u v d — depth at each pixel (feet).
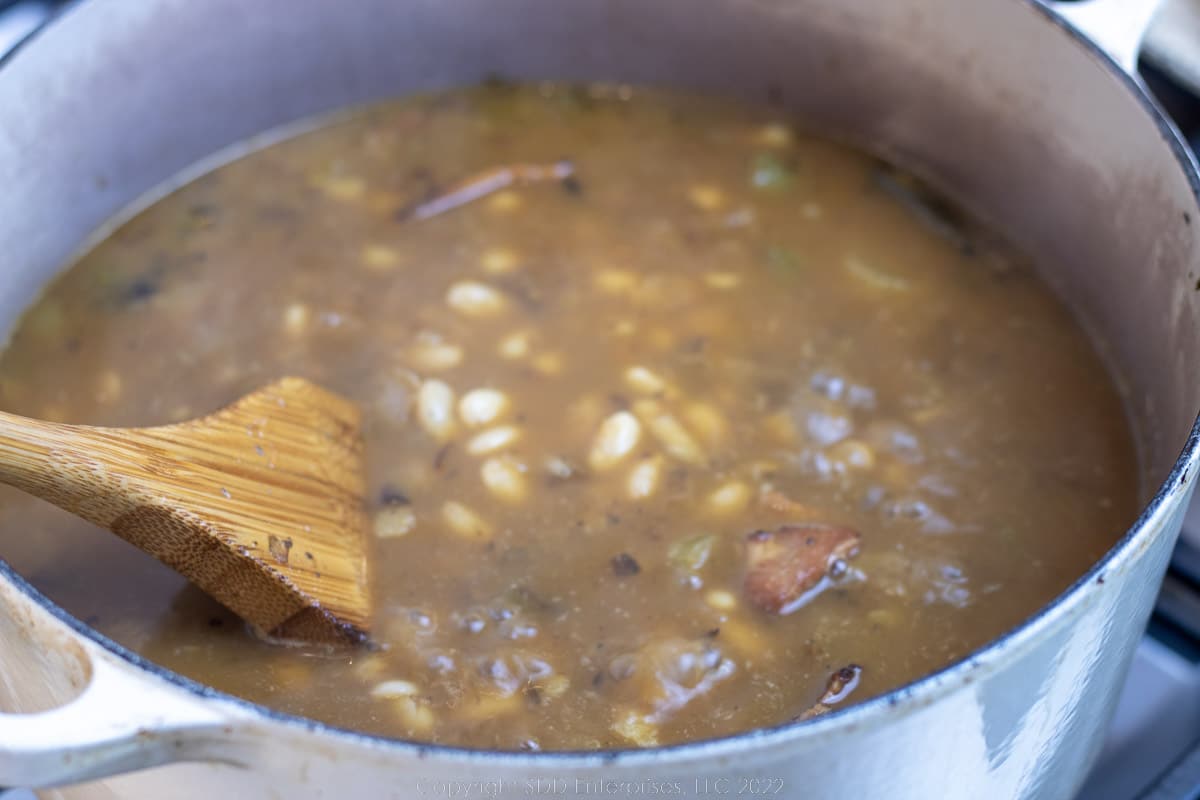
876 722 1.26
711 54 1.97
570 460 1.68
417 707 1.51
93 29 1.78
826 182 1.93
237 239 1.87
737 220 1.89
